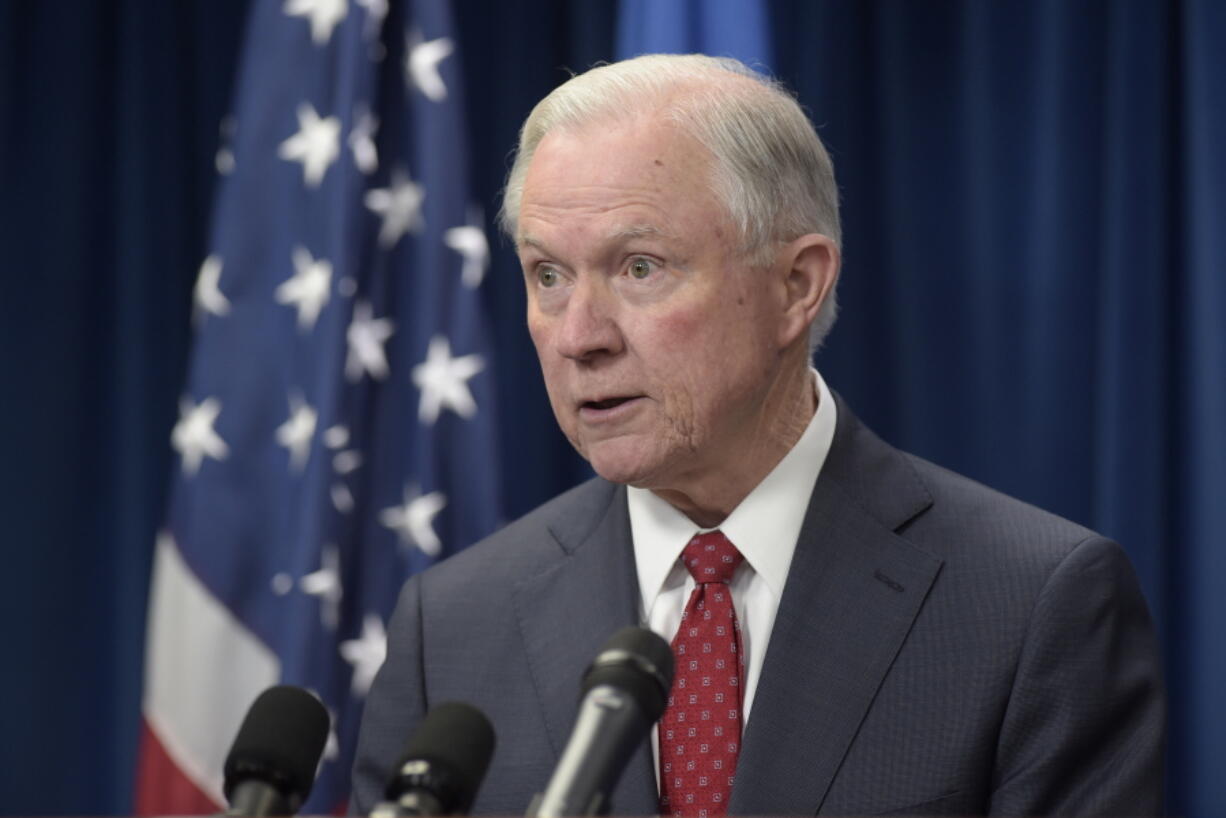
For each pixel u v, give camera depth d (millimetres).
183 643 5016
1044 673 2676
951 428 5230
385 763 3020
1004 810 2629
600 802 1621
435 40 5113
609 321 2652
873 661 2750
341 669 4961
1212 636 4762
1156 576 4852
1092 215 5055
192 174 5953
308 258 5012
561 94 2787
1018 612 2725
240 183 5102
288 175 5062
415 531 4977
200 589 5008
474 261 5062
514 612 3037
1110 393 4895
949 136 5293
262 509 5020
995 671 2691
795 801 2672
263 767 1870
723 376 2688
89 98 5988
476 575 3152
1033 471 5078
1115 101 4941
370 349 5047
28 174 5949
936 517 2912
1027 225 5133
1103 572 2768
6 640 5910
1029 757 2656
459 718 1810
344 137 4945
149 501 5844
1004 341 5137
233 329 5062
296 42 5117
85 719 5973
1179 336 4965
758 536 2873
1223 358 4762
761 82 2852
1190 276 4875
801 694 2744
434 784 1731
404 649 3107
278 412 5023
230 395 5059
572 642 2932
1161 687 2789
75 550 5988
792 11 5367
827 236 2881
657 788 2738
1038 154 5094
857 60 5387
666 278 2646
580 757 1657
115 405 5965
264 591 5012
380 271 5094
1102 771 2680
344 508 4930
